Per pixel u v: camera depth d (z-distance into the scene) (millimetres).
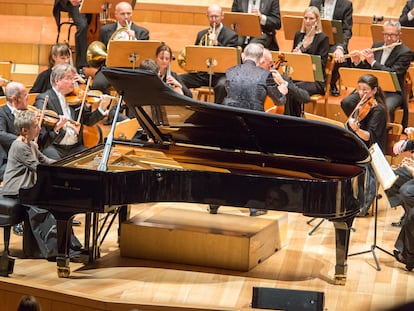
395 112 22219
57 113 17375
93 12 23828
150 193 13648
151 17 28328
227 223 15789
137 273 14852
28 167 14852
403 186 15703
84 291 13875
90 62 22297
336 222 14148
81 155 14961
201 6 28141
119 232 16031
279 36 27922
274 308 13039
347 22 24625
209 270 15094
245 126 14359
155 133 15500
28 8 28219
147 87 13828
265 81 17469
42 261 15266
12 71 26031
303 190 13406
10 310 14203
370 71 20719
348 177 13766
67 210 13820
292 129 14023
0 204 14414
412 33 22938
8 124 17141
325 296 14117
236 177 13539
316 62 20844
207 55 21203
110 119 21141
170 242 15336
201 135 15227
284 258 15812
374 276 15133
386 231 17500
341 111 23281
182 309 13289
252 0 24859
